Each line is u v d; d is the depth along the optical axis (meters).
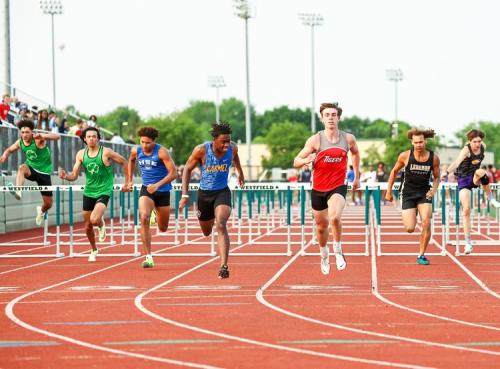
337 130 23.33
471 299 21.28
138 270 28.80
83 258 33.47
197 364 13.86
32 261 32.41
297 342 15.72
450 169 32.81
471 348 15.09
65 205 58.94
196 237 45.19
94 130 30.41
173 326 17.53
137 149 28.88
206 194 25.09
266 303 20.73
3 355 14.67
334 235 23.30
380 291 22.92
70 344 15.62
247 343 15.64
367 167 146.25
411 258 32.38
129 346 15.40
